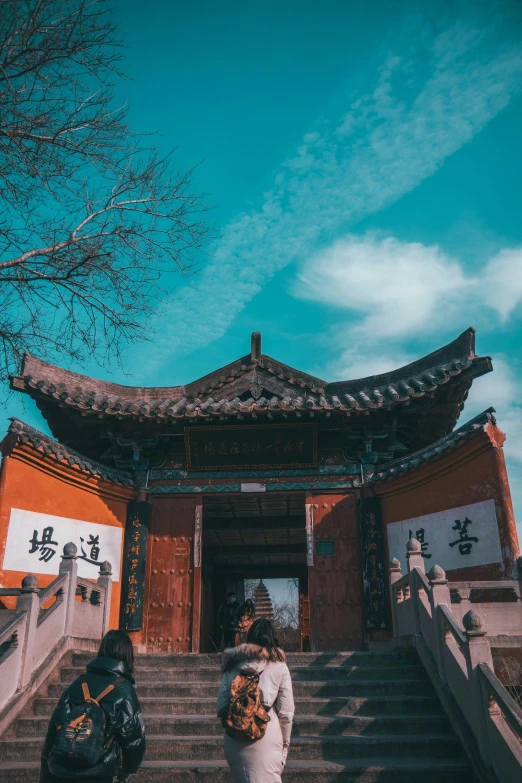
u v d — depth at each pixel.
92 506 12.91
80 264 8.03
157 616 12.91
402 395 12.68
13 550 11.09
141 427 13.60
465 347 12.34
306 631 21.03
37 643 8.33
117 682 4.10
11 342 8.25
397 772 6.30
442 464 11.70
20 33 7.20
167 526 13.60
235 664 4.49
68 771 3.73
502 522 10.28
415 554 9.48
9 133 7.53
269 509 16.52
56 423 14.02
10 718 7.30
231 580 21.78
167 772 6.41
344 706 7.77
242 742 4.20
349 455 13.77
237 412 12.84
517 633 8.40
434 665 8.15
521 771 5.45
